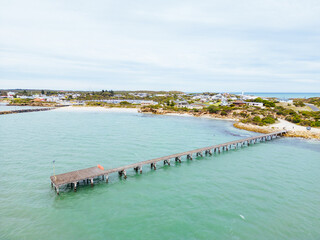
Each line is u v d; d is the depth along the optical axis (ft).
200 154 154.92
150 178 115.24
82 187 103.60
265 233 72.18
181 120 342.85
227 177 116.98
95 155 146.82
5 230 71.36
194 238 69.21
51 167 124.06
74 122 296.92
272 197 95.55
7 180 107.04
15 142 177.78
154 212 83.15
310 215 82.79
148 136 211.20
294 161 143.95
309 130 237.25
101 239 68.28
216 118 371.97
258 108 396.78
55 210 83.76
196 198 94.02
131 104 621.72
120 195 96.43
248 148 178.81
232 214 82.43
